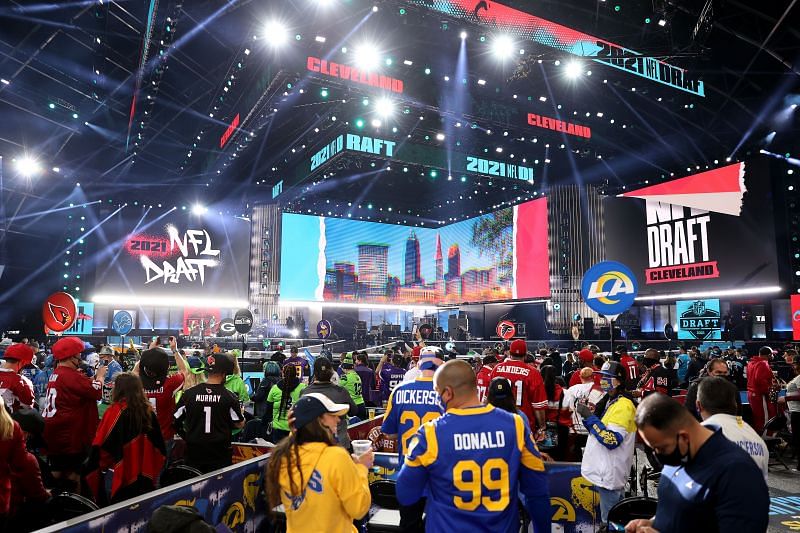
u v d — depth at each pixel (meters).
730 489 1.96
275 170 32.06
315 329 33.78
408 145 26.67
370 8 17.22
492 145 28.12
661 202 25.86
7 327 31.02
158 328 28.62
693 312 21.92
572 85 22.91
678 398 10.62
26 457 3.45
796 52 19.36
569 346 23.39
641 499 3.68
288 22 18.12
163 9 18.91
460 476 2.63
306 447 2.66
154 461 4.34
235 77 23.16
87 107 26.11
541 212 30.56
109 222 27.55
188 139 30.52
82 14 20.75
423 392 4.43
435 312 38.19
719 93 23.03
